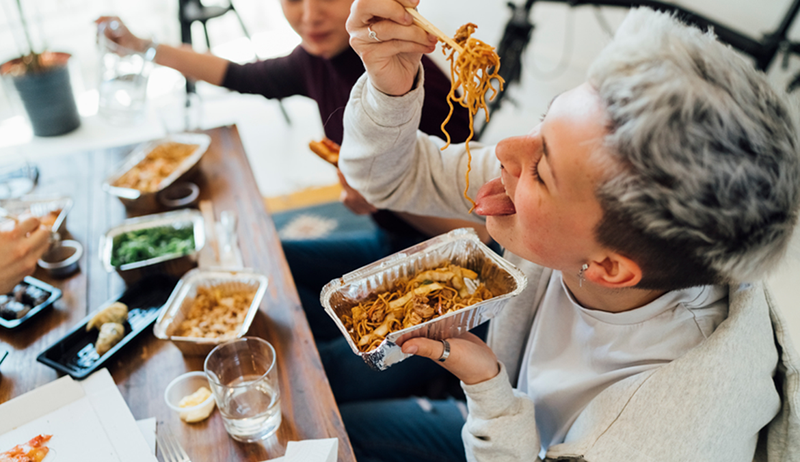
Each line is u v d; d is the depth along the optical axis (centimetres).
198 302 96
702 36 51
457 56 62
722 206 47
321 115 156
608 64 50
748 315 61
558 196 54
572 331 78
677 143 45
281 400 81
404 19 64
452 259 79
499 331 89
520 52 233
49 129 255
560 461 68
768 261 51
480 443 71
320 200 242
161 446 74
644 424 61
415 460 97
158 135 264
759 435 70
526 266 85
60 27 340
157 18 376
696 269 52
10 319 95
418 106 77
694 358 61
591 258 58
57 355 88
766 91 48
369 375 115
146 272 104
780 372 64
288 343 90
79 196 131
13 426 75
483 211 67
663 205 48
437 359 66
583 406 75
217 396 72
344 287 72
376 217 134
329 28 121
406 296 72
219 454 74
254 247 113
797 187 49
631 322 68
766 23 203
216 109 306
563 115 53
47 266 106
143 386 84
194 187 130
